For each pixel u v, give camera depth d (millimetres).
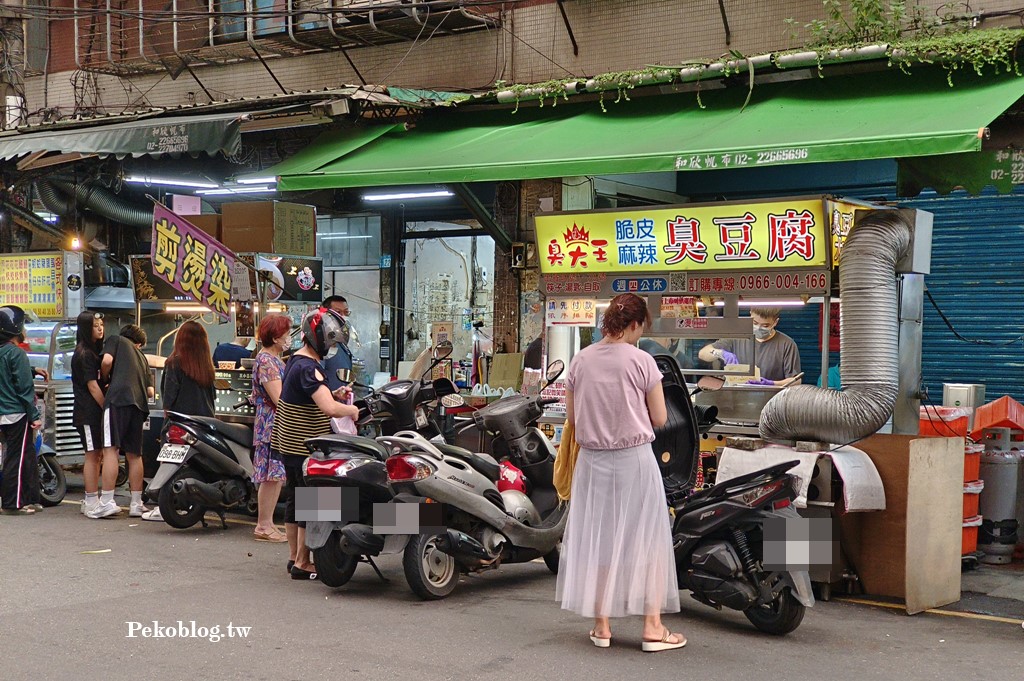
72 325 12047
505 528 7219
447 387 7879
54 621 6254
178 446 9336
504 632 6199
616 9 12109
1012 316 11211
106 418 10055
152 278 12242
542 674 5371
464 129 11445
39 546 8609
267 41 13633
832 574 6992
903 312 7676
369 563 7609
